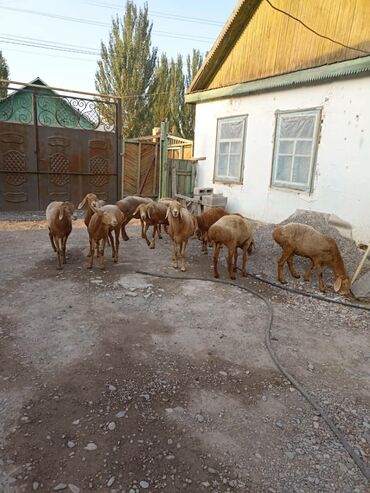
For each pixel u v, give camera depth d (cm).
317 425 271
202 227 699
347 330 427
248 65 909
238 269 632
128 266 628
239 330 414
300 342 394
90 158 1192
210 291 529
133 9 2783
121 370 327
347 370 345
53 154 1134
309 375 333
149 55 2908
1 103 1588
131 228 979
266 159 874
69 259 655
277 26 820
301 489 217
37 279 549
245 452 242
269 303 488
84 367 330
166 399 291
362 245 672
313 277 594
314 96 742
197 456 237
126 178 1290
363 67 631
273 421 273
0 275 562
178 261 668
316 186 757
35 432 251
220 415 276
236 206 982
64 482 215
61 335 385
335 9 696
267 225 753
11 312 436
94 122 1217
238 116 949
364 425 273
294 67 789
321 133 734
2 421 260
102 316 434
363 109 657
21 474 219
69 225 596
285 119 813
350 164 687
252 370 338
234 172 985
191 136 3166
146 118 2980
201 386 310
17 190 1105
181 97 3134
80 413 271
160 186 1175
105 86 2955
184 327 415
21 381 306
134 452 238
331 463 237
